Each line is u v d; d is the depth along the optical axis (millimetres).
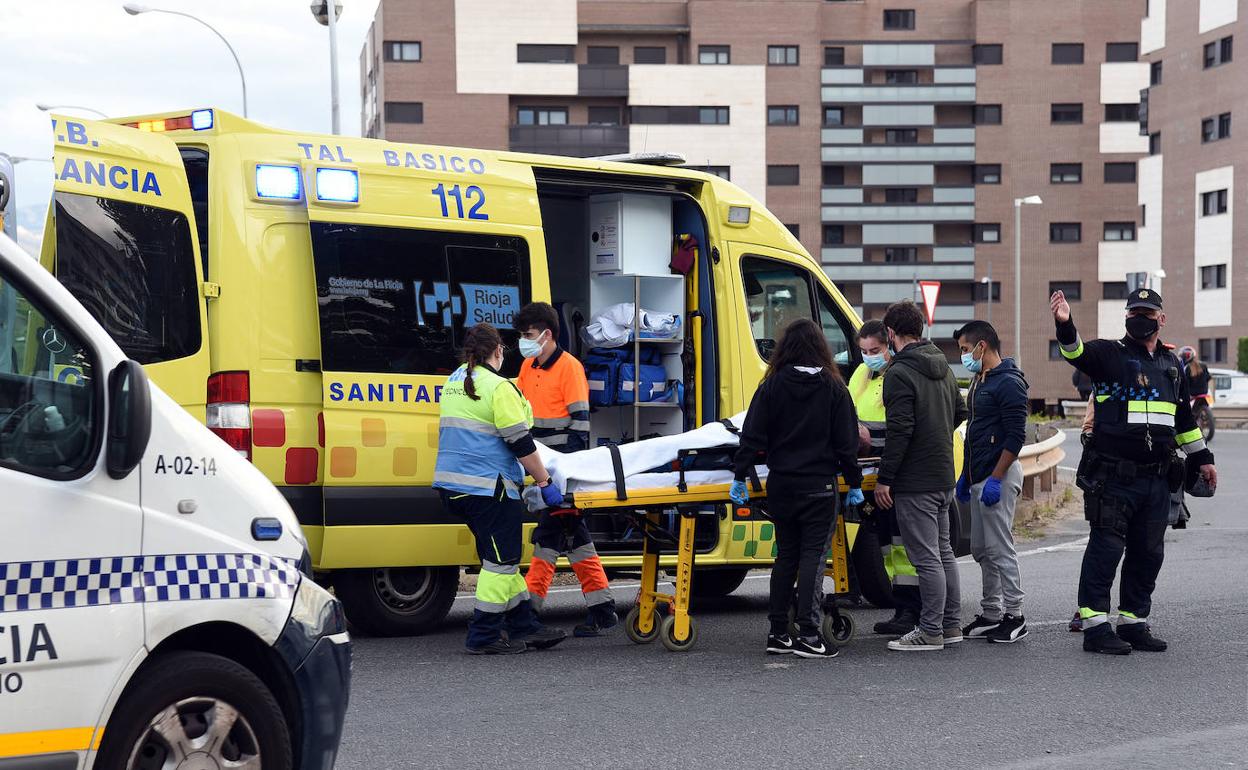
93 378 4117
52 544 4008
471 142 63156
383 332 8266
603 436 10383
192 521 4301
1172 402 8062
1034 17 67375
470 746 5863
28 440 4023
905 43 67125
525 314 8688
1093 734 6121
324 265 8094
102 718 4066
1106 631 8023
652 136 64625
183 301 7805
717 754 5762
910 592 8789
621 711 6520
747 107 65438
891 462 8062
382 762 5613
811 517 7840
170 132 8180
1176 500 10484
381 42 64062
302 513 8039
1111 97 67500
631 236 10039
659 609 8719
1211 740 6016
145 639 4145
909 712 6527
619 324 9875
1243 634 8555
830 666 7676
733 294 9969
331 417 8039
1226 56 58750
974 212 67438
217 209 7965
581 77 63781
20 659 3924
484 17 63094
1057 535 14625
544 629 8125
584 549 8469
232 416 7855
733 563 9641
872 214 66938
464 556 8516
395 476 8234
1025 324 67750
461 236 8617
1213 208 59625
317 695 4543
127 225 7621
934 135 67250
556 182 9383
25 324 4035
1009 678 7328
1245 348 54438
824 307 10539
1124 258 67812
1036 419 41031
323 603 4605
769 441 7871
